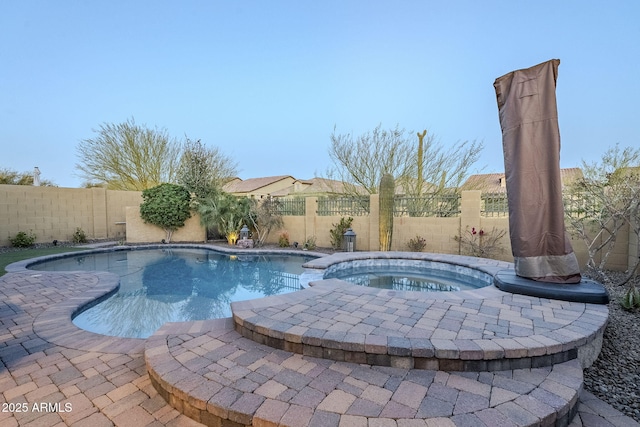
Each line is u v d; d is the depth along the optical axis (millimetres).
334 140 16141
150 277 8766
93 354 3623
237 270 9648
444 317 3869
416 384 2707
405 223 11188
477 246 9625
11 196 12664
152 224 14906
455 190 14336
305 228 13500
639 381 3152
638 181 6105
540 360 3045
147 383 3033
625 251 7289
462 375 2867
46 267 9695
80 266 10086
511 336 3270
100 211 15531
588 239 7672
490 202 9648
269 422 2238
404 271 8953
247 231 13492
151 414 2584
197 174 16062
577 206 7410
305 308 4230
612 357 3596
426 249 10703
